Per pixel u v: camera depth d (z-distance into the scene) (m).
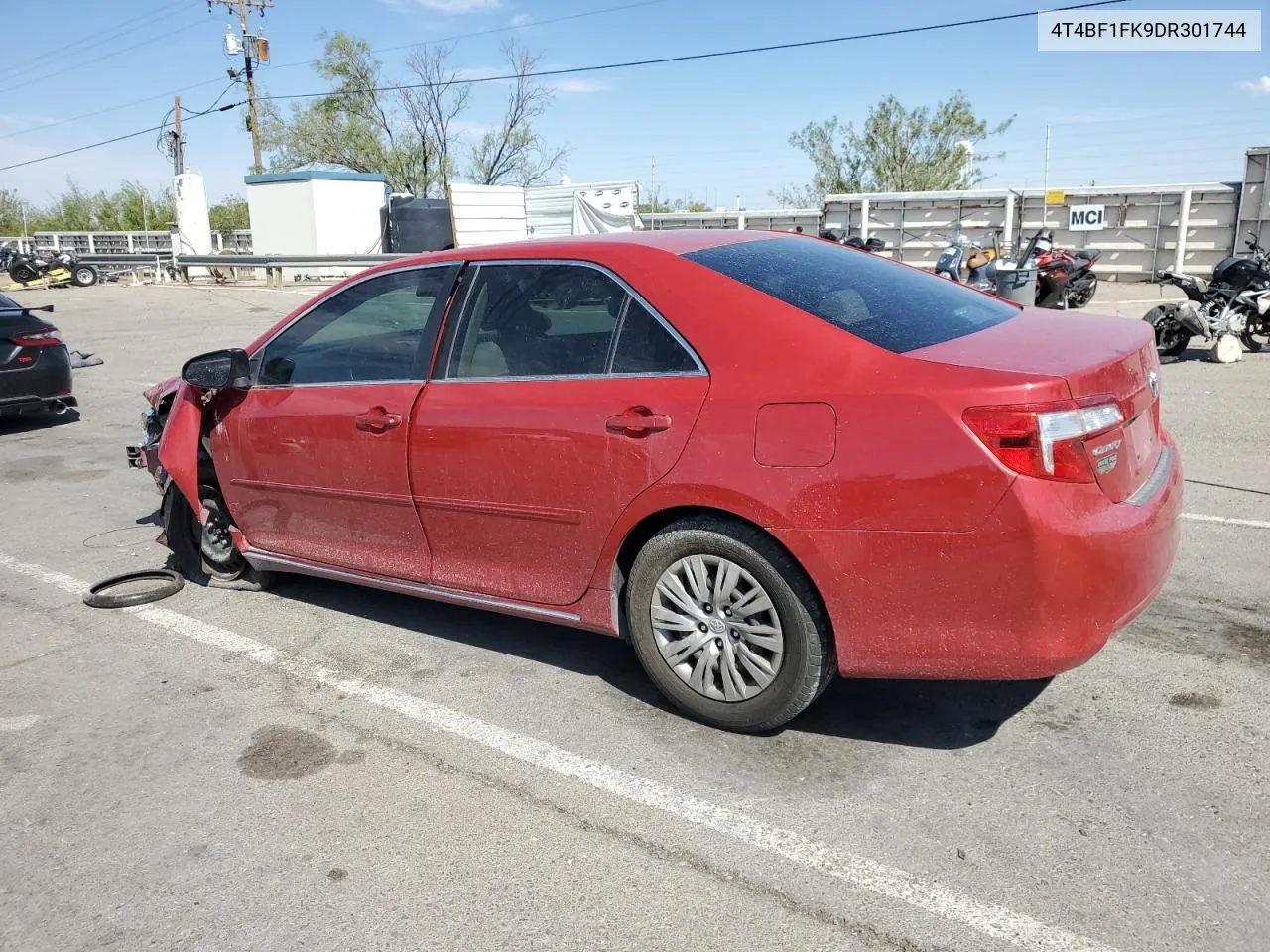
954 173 35.25
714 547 3.23
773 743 3.36
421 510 3.96
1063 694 3.57
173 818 3.08
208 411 4.83
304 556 4.57
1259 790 2.94
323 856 2.86
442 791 3.17
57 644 4.49
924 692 3.67
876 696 3.66
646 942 2.46
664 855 2.79
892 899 2.56
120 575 5.29
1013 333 3.31
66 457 8.59
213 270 29.03
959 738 3.33
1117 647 3.93
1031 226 21.52
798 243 4.01
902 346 3.06
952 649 2.92
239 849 2.91
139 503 7.02
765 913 2.54
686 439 3.20
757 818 2.94
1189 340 11.40
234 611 4.82
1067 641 2.81
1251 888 2.53
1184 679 3.64
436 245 28.72
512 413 3.61
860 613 2.99
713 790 3.10
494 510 3.71
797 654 3.16
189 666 4.19
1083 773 3.08
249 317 19.66
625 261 3.50
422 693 3.85
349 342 4.26
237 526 4.84
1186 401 8.66
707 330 3.26
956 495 2.80
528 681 3.91
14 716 3.80
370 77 44.31
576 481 3.46
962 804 2.95
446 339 3.91
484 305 3.83
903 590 2.92
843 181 36.47
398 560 4.16
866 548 2.93
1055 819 2.86
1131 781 3.02
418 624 4.55
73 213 61.78
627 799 3.07
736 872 2.71
